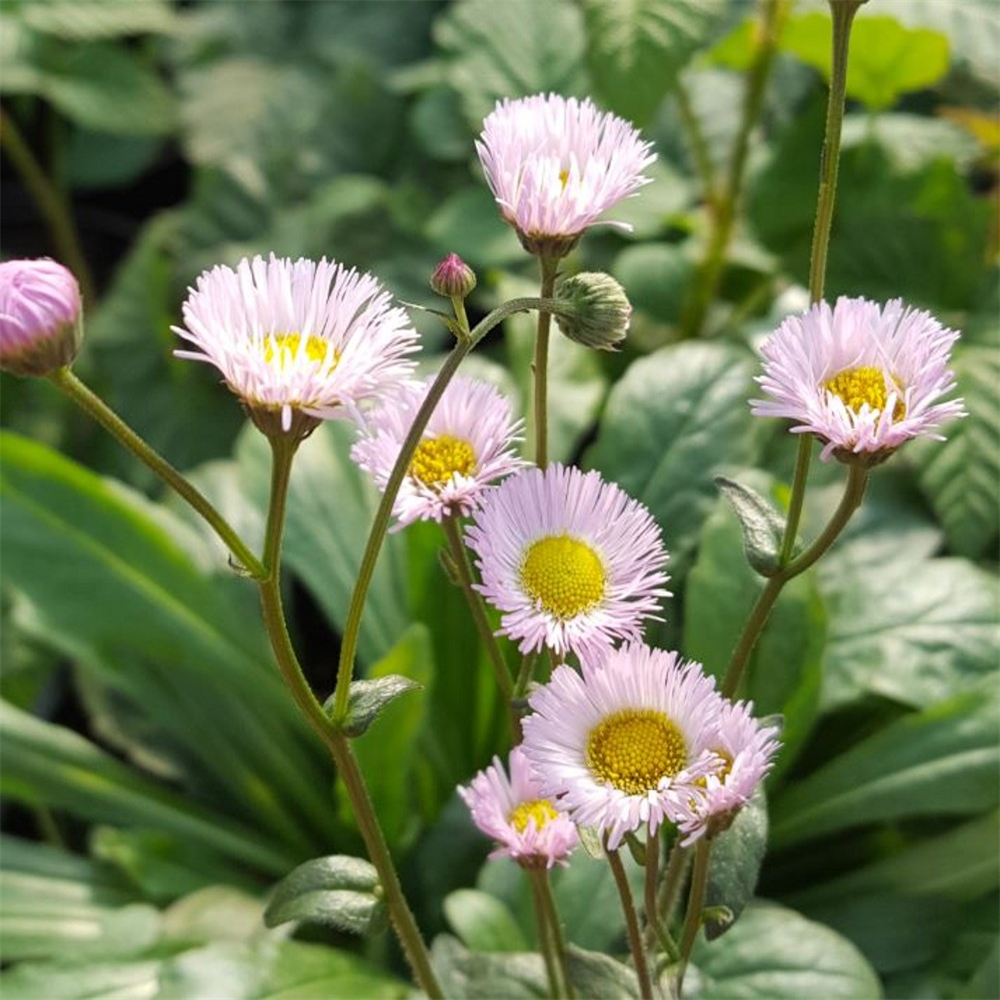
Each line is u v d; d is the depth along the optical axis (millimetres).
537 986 463
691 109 748
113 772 580
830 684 521
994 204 693
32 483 574
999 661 513
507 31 780
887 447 367
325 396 360
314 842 613
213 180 918
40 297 355
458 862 543
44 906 540
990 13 627
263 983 476
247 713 614
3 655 722
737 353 564
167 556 583
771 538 399
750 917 474
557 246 387
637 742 368
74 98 934
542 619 379
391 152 938
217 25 1042
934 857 510
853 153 700
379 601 583
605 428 554
